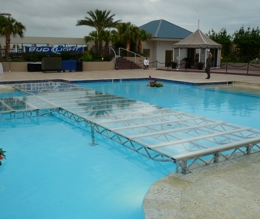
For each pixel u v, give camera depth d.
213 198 3.45
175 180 3.97
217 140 5.17
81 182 4.55
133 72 23.44
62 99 10.06
